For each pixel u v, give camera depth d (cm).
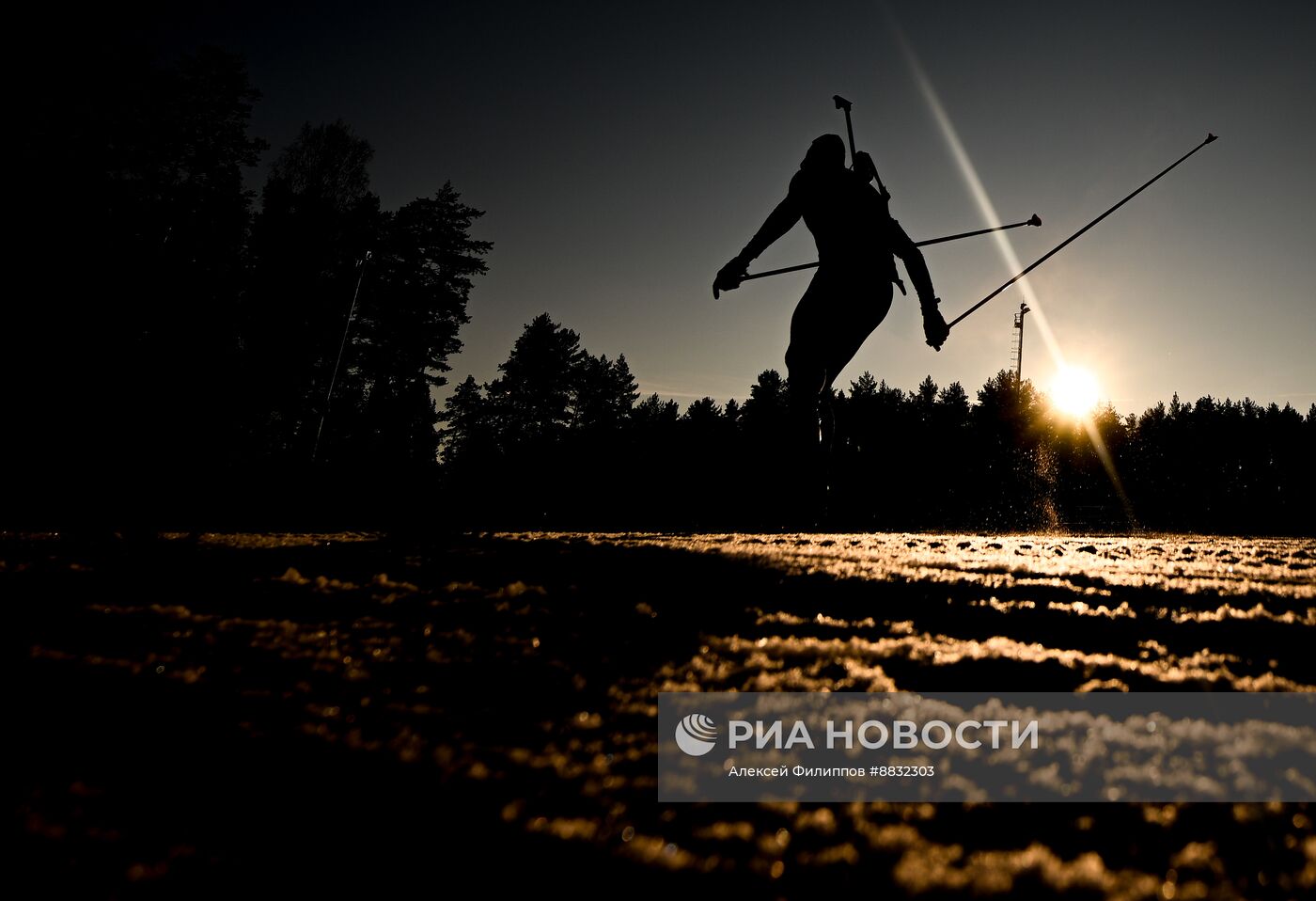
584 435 6312
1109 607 686
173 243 3412
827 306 462
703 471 5538
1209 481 6950
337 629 548
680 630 579
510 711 400
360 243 4556
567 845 263
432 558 837
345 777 310
